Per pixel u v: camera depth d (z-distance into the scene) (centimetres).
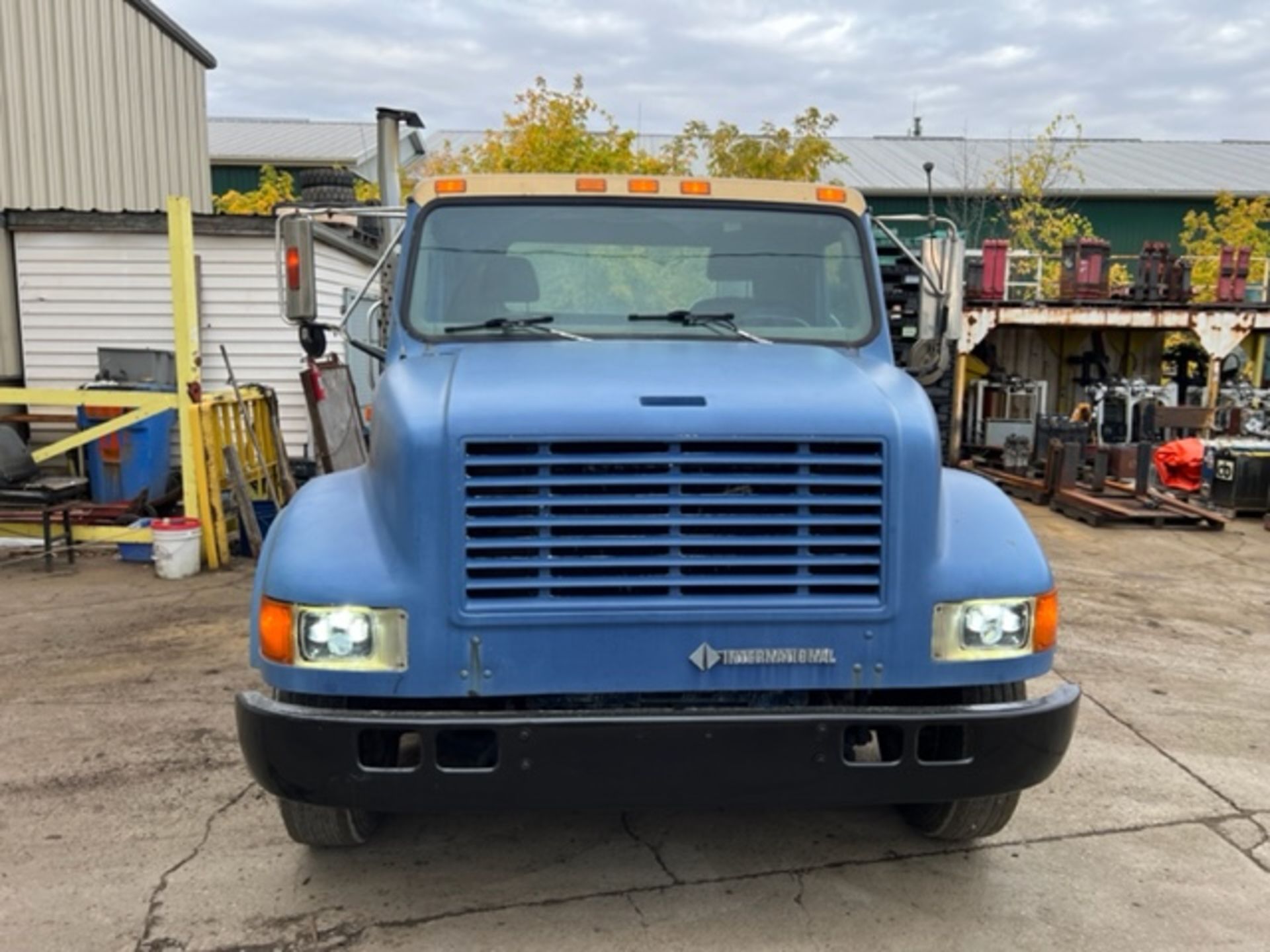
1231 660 626
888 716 289
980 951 318
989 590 301
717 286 414
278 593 291
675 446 289
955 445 1214
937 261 445
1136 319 1425
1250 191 2873
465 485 283
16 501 803
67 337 1049
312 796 288
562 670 289
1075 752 473
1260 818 410
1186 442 1254
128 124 1331
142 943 316
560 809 289
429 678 286
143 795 415
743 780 287
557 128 1948
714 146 2003
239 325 1052
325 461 720
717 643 292
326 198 1129
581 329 400
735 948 317
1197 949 321
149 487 920
